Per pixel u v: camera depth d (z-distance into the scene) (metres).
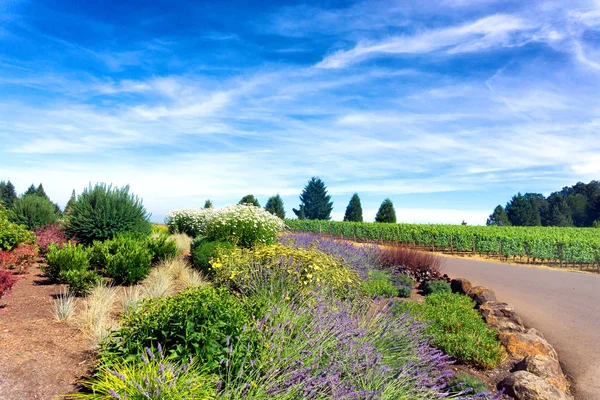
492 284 11.26
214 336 3.57
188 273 8.71
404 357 4.39
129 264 7.60
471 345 5.34
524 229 29.84
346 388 3.41
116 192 12.45
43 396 3.24
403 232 23.94
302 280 6.56
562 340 6.34
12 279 6.07
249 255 7.38
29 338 4.46
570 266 18.23
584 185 67.56
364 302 6.18
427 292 9.59
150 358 3.39
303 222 32.50
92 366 3.81
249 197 31.86
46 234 11.93
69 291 6.86
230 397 3.11
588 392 4.62
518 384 4.24
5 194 32.53
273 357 3.60
